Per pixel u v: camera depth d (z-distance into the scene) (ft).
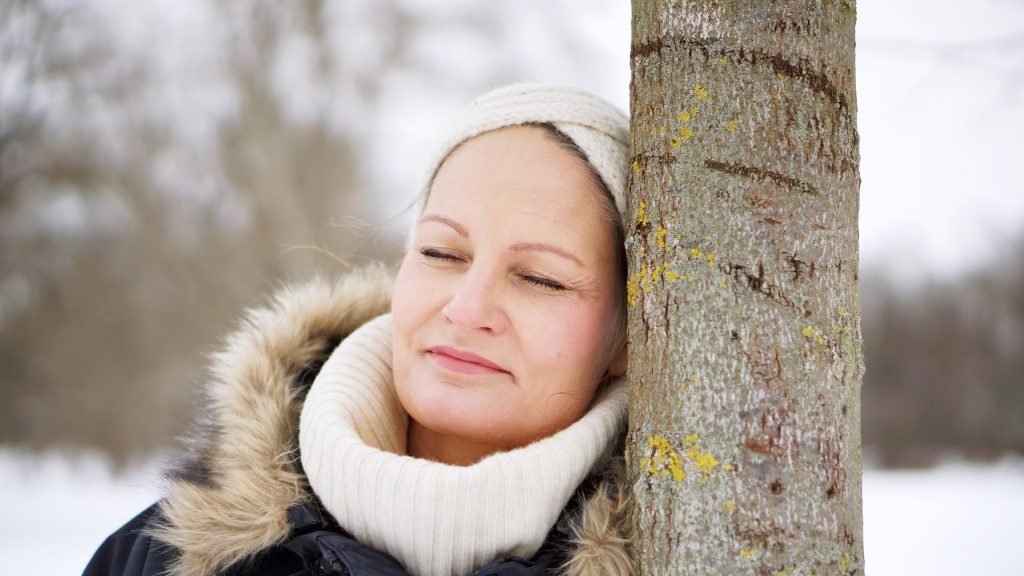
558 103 5.09
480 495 4.39
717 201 4.14
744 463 3.92
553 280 4.91
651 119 4.39
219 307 43.88
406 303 5.11
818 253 4.11
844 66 4.31
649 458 4.16
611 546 4.27
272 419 5.14
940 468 47.88
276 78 46.21
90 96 41.52
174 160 45.14
